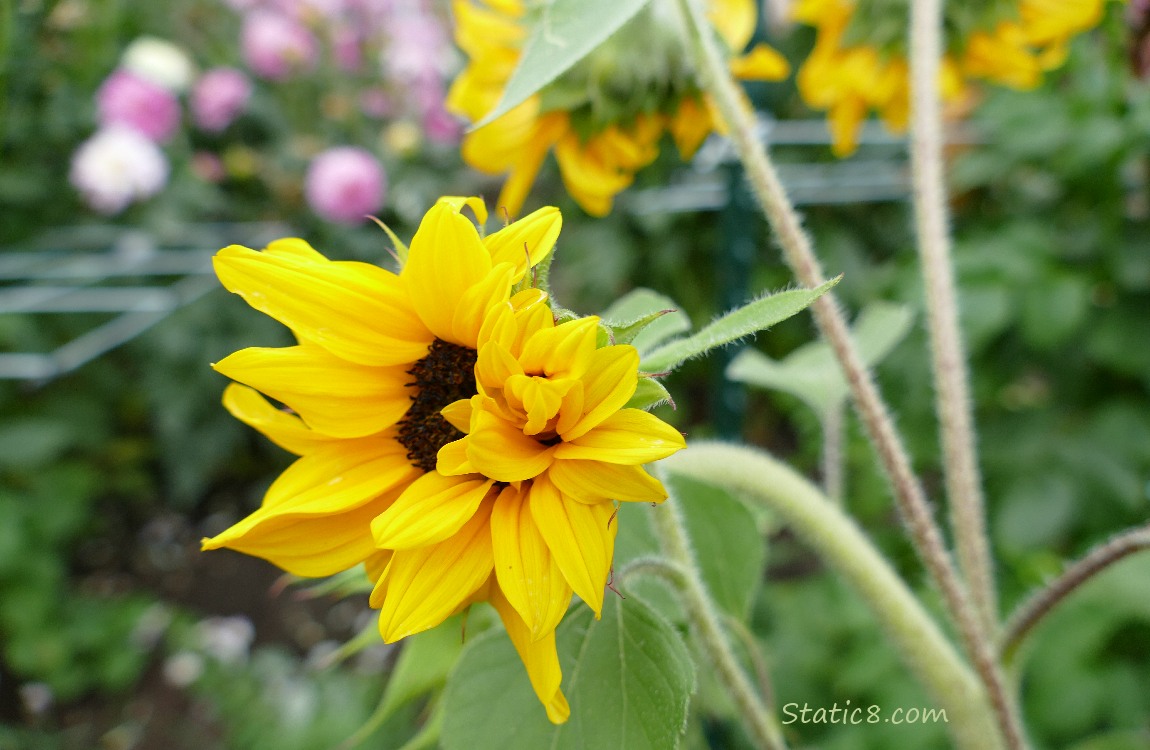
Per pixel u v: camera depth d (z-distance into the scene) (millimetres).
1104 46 848
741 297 676
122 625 1297
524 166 427
